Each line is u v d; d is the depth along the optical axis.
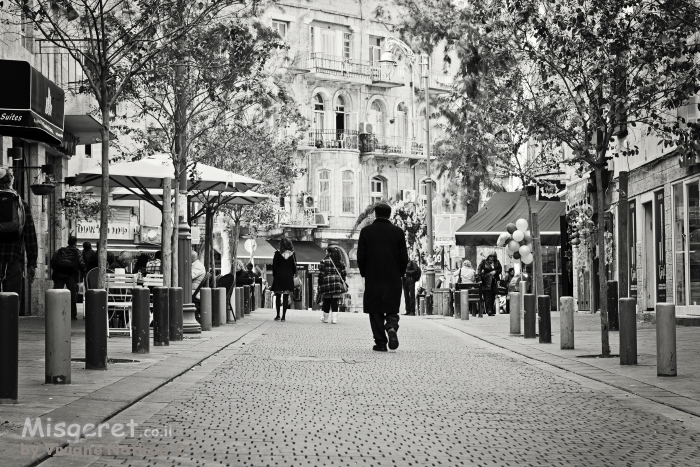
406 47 65.94
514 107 34.47
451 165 52.56
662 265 34.31
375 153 84.56
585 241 45.06
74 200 38.38
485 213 48.78
